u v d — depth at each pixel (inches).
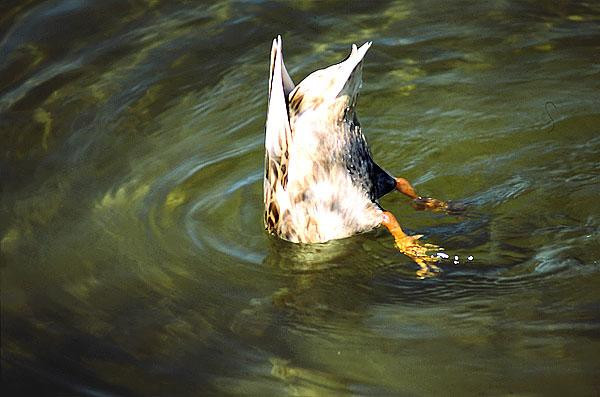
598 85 514.0
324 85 392.5
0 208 454.6
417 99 517.3
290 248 433.7
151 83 535.8
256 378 358.3
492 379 353.7
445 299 396.2
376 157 479.8
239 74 540.1
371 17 582.2
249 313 394.3
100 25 579.8
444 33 564.4
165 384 354.3
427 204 448.1
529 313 383.6
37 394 349.1
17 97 526.0
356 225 426.6
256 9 592.1
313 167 409.4
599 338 367.9
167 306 397.4
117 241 435.2
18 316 390.3
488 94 516.1
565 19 566.6
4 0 599.8
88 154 489.1
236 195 464.8
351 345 374.6
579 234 422.0
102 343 375.9
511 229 429.4
